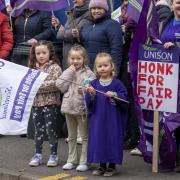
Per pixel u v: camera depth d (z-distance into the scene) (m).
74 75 7.73
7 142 9.52
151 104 7.44
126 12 9.02
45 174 7.60
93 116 7.41
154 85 7.39
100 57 7.44
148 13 7.49
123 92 7.39
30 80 7.38
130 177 7.35
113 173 7.44
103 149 7.32
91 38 8.56
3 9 10.06
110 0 9.23
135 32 7.48
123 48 8.75
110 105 7.37
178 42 7.46
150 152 7.66
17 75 7.43
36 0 9.15
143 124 7.55
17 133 7.29
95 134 7.35
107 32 8.48
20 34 9.76
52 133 7.96
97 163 7.66
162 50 7.29
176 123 7.42
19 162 8.25
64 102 7.73
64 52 9.13
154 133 7.46
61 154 8.60
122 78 8.79
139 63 7.48
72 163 7.84
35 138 8.12
